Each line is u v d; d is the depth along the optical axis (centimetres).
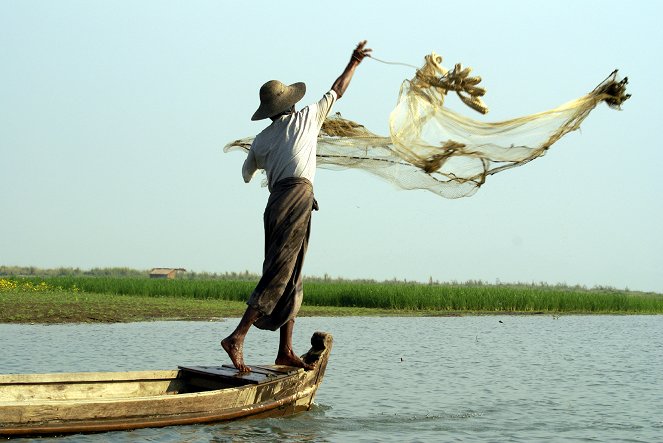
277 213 832
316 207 863
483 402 1070
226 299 3581
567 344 1972
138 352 1524
